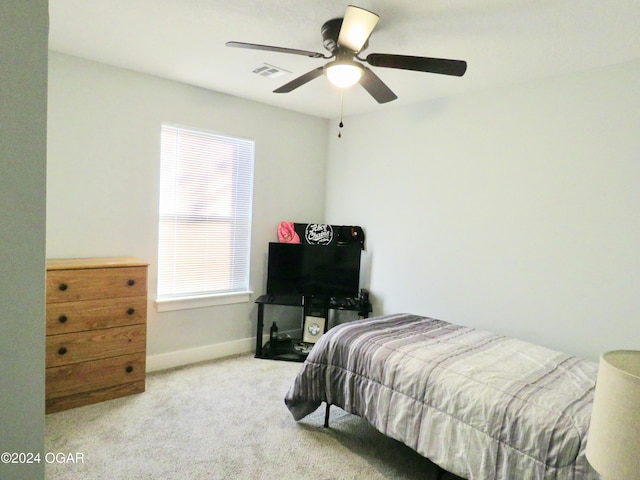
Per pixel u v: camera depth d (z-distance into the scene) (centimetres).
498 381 176
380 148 373
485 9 182
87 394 256
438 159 325
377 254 378
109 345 262
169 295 329
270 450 218
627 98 228
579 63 236
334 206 422
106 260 273
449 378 182
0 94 60
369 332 241
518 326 278
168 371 320
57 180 267
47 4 63
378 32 207
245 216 373
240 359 354
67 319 245
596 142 240
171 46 244
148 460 203
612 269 235
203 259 348
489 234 293
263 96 347
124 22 213
